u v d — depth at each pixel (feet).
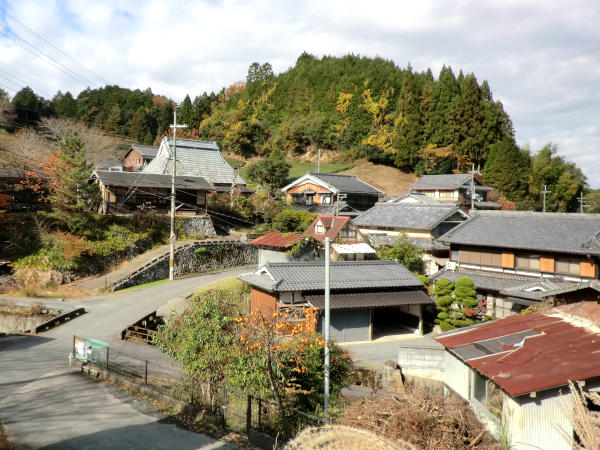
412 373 54.03
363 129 241.96
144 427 33.14
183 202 122.21
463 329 47.24
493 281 73.56
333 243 91.15
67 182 93.04
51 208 101.76
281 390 37.93
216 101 317.22
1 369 47.42
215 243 112.27
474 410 37.81
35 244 89.66
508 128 211.61
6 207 94.27
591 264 64.34
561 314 43.70
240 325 37.09
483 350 39.40
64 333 64.23
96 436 31.32
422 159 213.46
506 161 177.58
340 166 229.66
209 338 36.22
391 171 224.94
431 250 95.55
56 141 151.12
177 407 36.70
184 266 103.60
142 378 44.83
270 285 66.85
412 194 130.93
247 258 120.88
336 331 69.10
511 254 73.92
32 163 107.34
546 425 30.48
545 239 70.74
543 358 33.94
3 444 28.66
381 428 28.96
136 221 107.04
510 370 32.78
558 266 68.49
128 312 74.18
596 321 39.27
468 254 80.94
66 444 29.89
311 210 151.64
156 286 91.25
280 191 158.71
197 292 83.97
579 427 20.54
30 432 31.68
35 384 42.37
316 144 252.01
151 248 106.32
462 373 42.65
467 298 71.10
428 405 30.89
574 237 68.39
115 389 41.32
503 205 167.02
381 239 101.65
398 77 261.03
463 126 197.88
